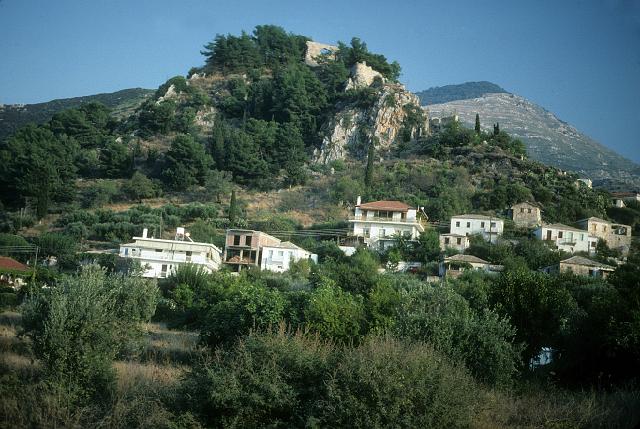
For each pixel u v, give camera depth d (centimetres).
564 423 1789
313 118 17012
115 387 1991
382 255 9256
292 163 13738
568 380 2775
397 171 13525
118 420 1758
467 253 9031
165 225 10619
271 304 3158
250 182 13612
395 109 16425
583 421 1811
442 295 3041
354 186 12531
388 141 15988
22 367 2270
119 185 12900
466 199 12031
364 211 10262
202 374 1770
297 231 10550
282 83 17575
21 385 1962
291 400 1686
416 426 1531
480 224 10012
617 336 2602
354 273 5600
